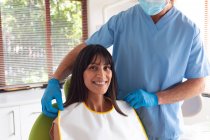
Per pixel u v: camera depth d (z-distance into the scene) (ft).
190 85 4.17
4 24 8.93
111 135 3.86
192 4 8.32
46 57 9.76
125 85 4.33
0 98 7.88
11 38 9.09
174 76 4.14
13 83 9.30
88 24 10.21
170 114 4.24
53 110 3.74
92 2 9.96
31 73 9.58
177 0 8.24
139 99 3.93
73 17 10.07
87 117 3.86
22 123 7.52
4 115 7.20
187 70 4.28
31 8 9.29
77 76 3.89
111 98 4.12
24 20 9.22
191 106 5.95
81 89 3.93
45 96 3.85
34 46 9.51
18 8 9.07
